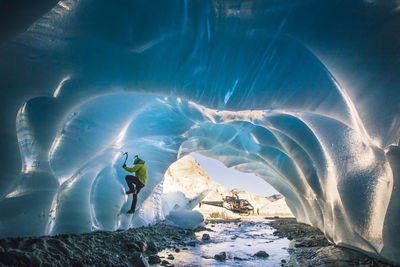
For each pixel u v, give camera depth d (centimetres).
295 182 955
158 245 589
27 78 399
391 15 343
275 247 632
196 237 839
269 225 1364
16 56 382
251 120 712
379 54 361
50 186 461
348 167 457
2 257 284
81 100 484
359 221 418
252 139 1014
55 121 456
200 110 728
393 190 356
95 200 664
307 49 425
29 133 425
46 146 449
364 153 440
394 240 360
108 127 578
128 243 489
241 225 1398
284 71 468
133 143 806
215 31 431
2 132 383
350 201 435
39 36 386
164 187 1642
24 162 418
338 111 457
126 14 404
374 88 370
